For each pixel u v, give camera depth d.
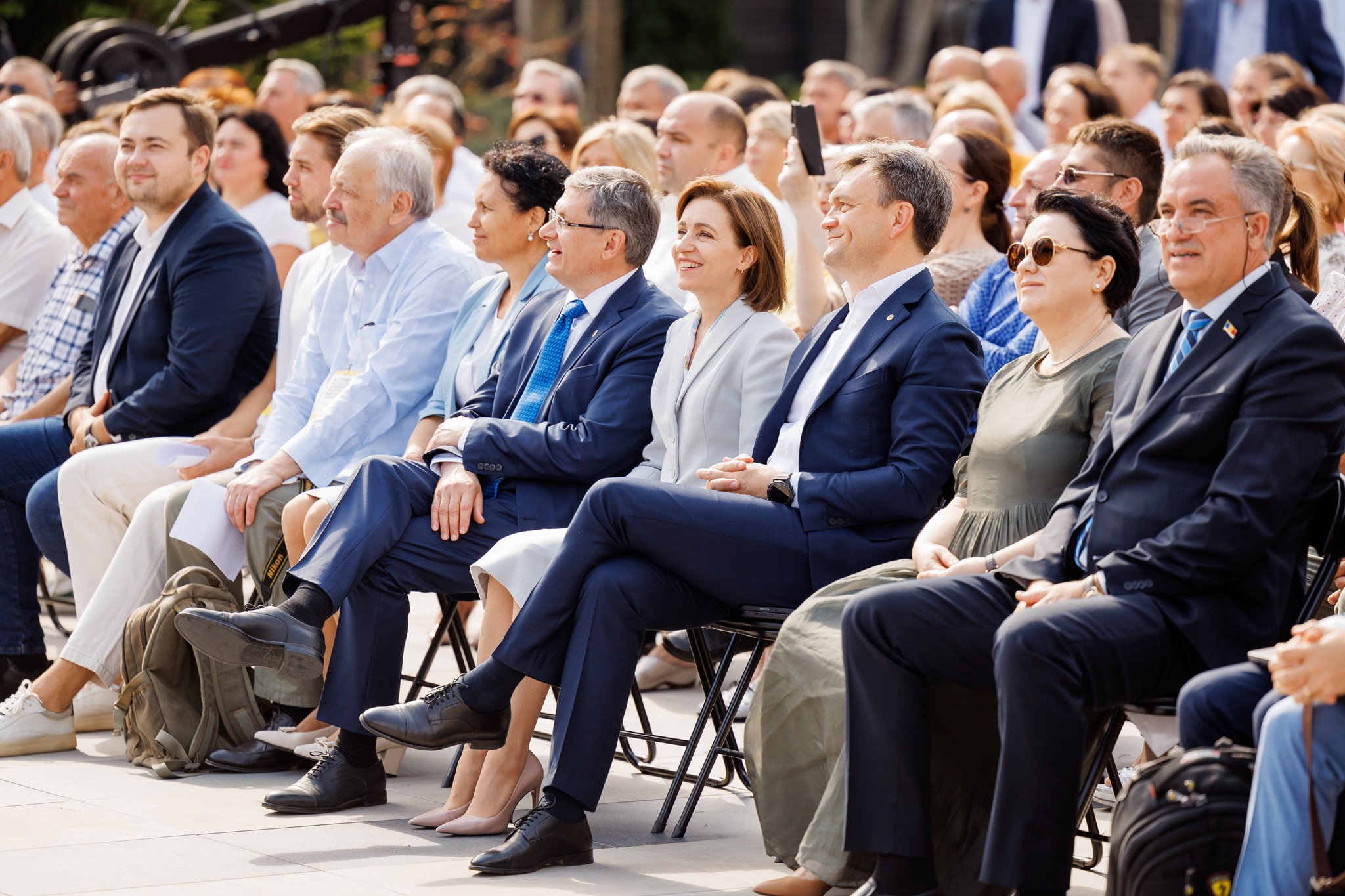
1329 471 5.63
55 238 11.67
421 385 8.69
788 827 6.25
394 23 18.44
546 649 6.50
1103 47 18.47
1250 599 5.55
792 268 10.13
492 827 6.85
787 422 7.30
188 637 6.74
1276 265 5.78
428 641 11.45
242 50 18.17
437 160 12.33
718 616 6.88
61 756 8.31
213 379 9.45
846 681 5.74
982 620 5.75
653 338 7.75
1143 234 8.11
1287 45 16.09
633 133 11.23
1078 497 6.02
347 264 9.20
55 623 11.47
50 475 9.27
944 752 6.03
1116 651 5.34
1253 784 4.77
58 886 5.90
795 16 39.41
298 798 7.12
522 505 7.57
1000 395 6.71
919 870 5.65
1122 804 5.05
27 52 24.67
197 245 9.55
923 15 33.22
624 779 8.13
